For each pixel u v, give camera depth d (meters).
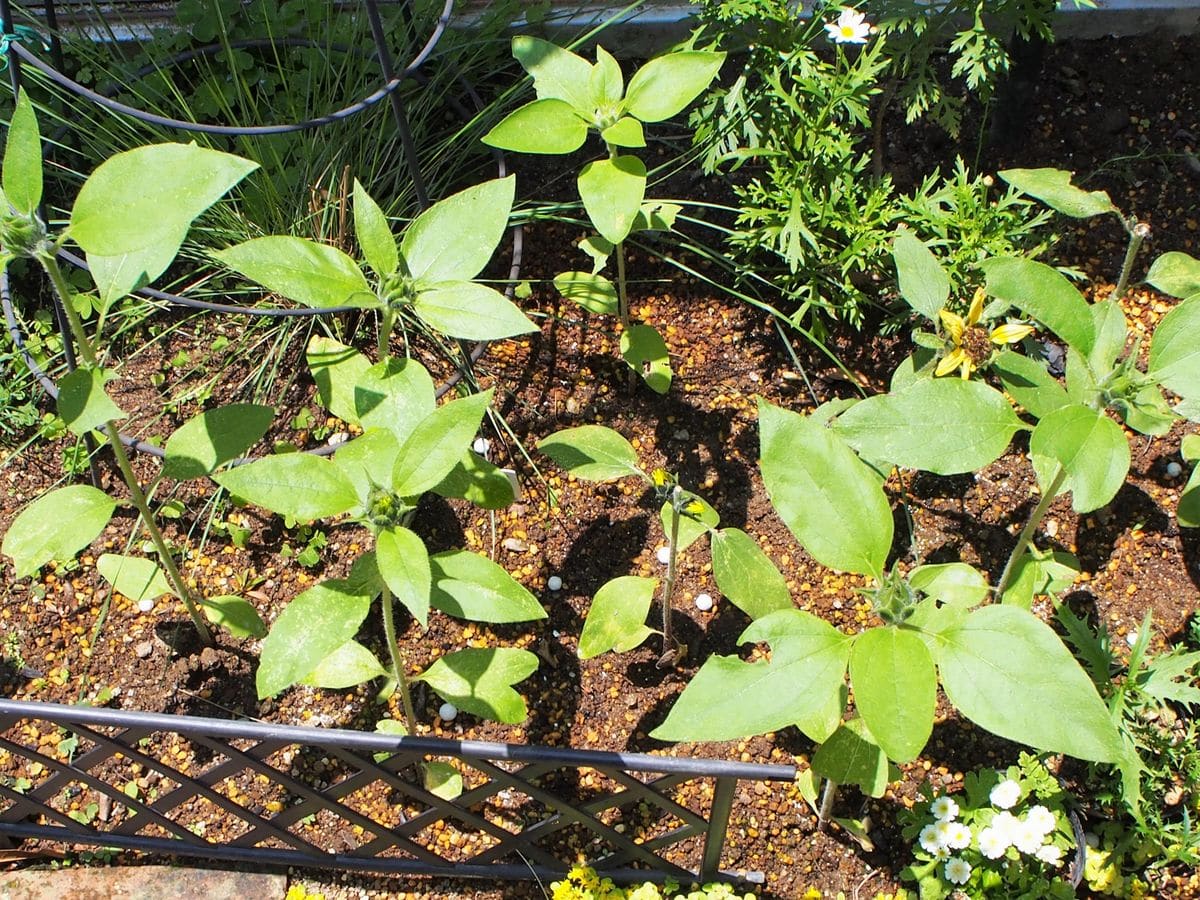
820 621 0.69
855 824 0.91
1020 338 0.91
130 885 0.92
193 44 1.31
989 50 1.05
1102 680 0.91
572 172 1.27
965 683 0.66
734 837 0.94
